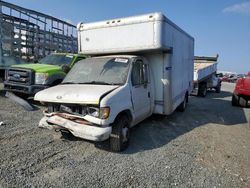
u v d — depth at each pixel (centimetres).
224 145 578
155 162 453
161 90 674
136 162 448
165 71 668
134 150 509
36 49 1162
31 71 848
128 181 378
